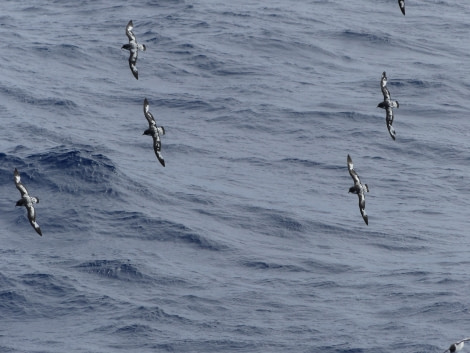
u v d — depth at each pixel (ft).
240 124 226.17
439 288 155.33
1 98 236.22
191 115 231.09
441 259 167.84
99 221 177.17
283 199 190.90
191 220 179.52
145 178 195.31
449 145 217.97
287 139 219.82
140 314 146.72
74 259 163.43
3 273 157.38
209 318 146.51
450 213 188.14
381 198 193.67
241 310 148.87
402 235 177.27
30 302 150.20
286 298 152.87
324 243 174.29
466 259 167.43
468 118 234.79
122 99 239.71
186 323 144.97
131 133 220.23
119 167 197.36
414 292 153.79
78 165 195.31
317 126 225.56
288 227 179.01
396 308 148.97
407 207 189.78
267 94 243.40
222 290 155.12
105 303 150.00
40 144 208.95
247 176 201.57
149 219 178.19
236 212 184.03
